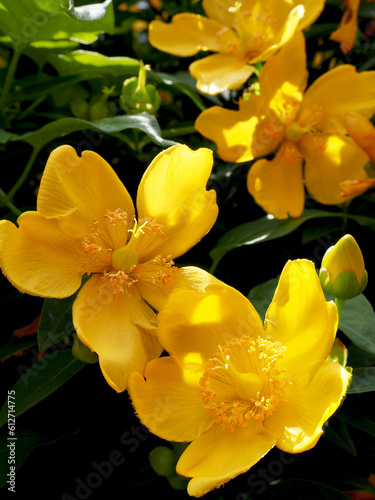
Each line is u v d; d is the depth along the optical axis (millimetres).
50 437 193
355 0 243
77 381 202
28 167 221
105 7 207
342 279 177
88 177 179
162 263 188
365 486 206
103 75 254
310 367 169
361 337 188
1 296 213
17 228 170
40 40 236
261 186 237
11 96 249
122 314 181
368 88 237
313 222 237
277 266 236
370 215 243
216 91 227
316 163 246
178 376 176
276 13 243
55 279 175
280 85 235
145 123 200
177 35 250
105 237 186
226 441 172
